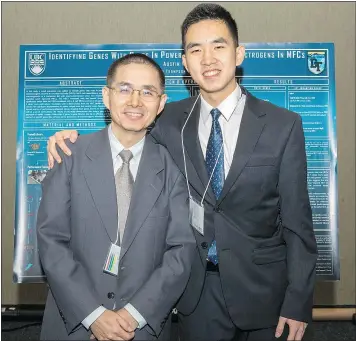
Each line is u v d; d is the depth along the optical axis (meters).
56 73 2.45
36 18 2.64
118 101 1.45
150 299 1.35
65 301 1.34
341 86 2.69
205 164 1.57
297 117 1.57
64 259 1.37
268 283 1.55
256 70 2.43
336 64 2.68
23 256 2.41
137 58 1.50
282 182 1.53
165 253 1.45
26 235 2.42
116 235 1.40
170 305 1.39
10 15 2.65
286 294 1.52
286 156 1.52
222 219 1.53
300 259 1.52
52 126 2.44
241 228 1.54
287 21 2.64
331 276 2.44
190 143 1.60
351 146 2.72
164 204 1.47
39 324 2.73
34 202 2.43
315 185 2.44
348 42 2.67
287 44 2.44
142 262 1.41
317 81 2.43
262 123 1.55
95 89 2.44
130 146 1.51
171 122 1.70
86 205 1.42
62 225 1.42
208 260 1.58
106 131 1.55
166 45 2.43
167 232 1.47
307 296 1.50
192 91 2.42
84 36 2.64
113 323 1.31
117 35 2.64
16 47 2.66
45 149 2.44
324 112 2.43
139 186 1.44
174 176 1.52
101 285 1.38
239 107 1.62
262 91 2.43
